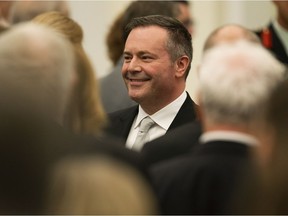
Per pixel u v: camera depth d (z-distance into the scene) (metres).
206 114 4.32
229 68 4.27
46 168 3.30
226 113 4.25
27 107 3.34
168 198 4.30
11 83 3.54
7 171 3.26
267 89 4.21
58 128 3.92
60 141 3.83
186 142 5.11
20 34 4.30
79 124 5.18
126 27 6.71
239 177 4.04
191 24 9.90
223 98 4.24
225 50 4.38
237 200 3.48
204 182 4.25
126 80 6.52
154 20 6.52
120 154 4.36
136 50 6.46
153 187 4.30
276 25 9.51
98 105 5.33
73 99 4.84
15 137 3.26
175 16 8.05
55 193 3.27
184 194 4.27
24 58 4.25
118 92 7.58
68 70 4.38
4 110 3.28
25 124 3.28
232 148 4.26
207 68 4.32
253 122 4.25
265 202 3.26
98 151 4.29
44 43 4.32
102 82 7.65
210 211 4.23
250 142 4.27
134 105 7.27
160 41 6.44
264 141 3.63
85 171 3.21
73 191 3.16
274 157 3.35
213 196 4.23
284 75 4.30
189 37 6.59
